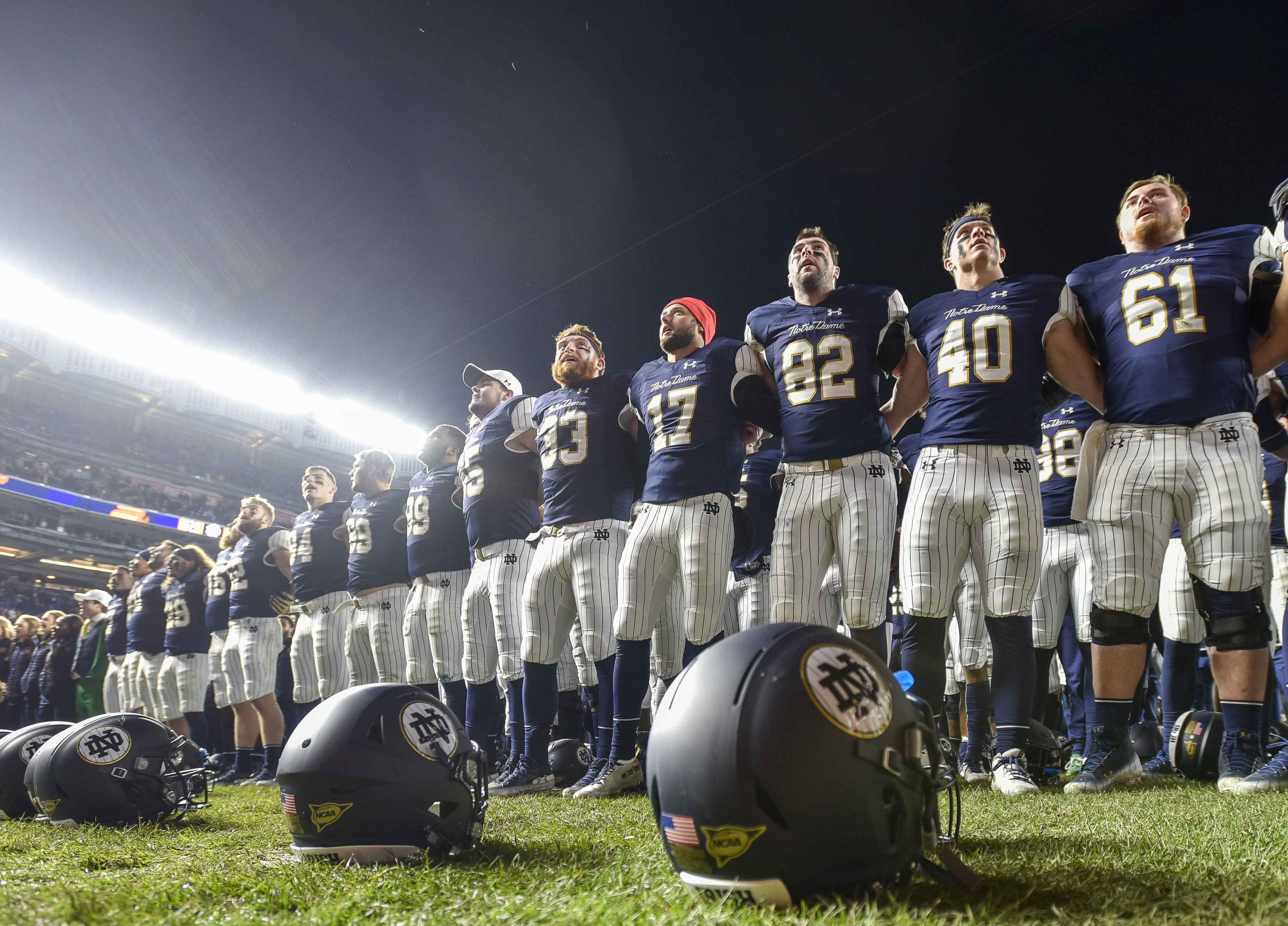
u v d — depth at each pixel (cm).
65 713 1171
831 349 437
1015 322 412
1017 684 392
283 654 912
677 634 538
